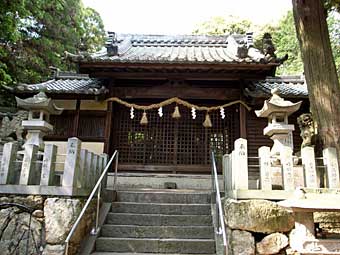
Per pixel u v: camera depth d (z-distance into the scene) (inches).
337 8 274.1
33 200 181.5
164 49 455.5
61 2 597.6
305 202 135.6
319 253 134.6
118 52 384.5
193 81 370.6
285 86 395.5
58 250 168.9
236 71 337.4
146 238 199.9
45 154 190.9
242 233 166.2
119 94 362.9
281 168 186.4
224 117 364.2
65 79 431.2
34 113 241.1
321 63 210.7
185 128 371.2
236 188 175.0
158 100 375.6
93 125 364.8
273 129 217.3
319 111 205.3
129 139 369.1
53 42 593.6
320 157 202.5
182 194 242.8
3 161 190.4
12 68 537.3
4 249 176.1
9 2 356.5
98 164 238.5
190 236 202.5
